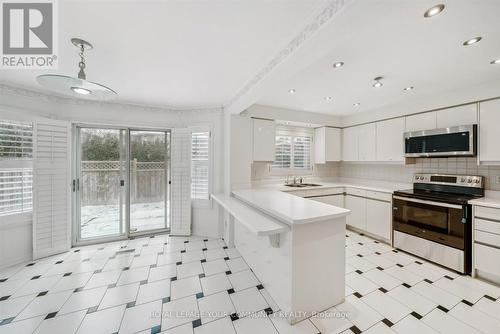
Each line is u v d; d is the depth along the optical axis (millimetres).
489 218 2092
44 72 2098
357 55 1753
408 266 2455
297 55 1467
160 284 2109
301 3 1193
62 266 2461
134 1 1169
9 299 1874
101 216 3291
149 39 1546
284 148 4148
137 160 3488
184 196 3447
